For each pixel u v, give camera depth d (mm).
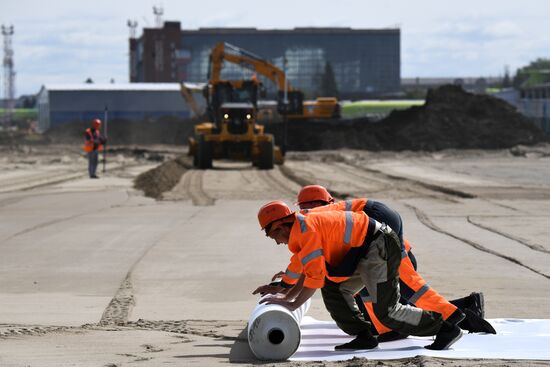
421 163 56531
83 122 115438
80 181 37875
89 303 11859
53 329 9781
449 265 15031
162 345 8852
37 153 74250
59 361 7875
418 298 8680
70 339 9156
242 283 13484
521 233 19641
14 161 58500
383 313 8453
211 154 47375
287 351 8180
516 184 36562
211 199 28938
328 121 90500
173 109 133250
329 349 8688
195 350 8602
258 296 12375
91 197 29516
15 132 127062
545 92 110062
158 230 20359
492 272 14305
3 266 15320
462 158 62938
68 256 16422
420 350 8484
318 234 8211
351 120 91812
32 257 16344
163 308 11469
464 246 17500
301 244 8219
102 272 14617
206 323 10312
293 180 39062
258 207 26094
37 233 19906
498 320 10172
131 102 133375
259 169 47469
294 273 8594
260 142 47312
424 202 27594
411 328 8516
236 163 55062
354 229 8312
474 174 44375
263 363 7996
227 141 47719
